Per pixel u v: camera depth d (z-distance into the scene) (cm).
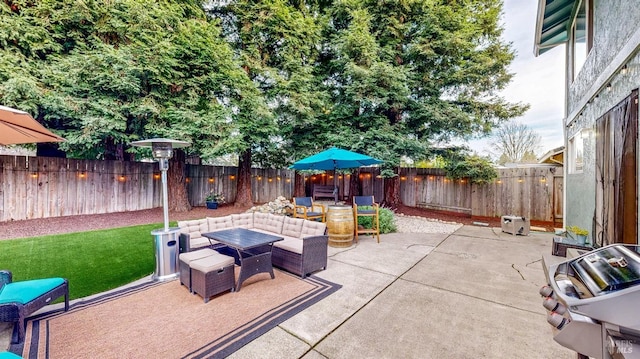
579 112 542
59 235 554
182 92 745
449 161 930
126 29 636
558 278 161
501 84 862
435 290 337
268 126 853
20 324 228
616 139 349
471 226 763
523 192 827
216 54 709
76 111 591
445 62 872
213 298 315
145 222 694
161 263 372
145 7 634
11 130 271
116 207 816
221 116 737
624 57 318
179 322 263
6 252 451
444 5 870
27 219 671
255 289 342
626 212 318
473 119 861
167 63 655
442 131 920
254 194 1134
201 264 313
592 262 161
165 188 396
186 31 674
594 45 450
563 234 555
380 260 459
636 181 295
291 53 866
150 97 679
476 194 907
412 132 927
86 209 761
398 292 332
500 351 220
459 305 298
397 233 676
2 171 640
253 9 827
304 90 852
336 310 288
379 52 844
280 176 1227
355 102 859
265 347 226
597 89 416
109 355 214
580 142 541
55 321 262
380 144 805
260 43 871
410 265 432
